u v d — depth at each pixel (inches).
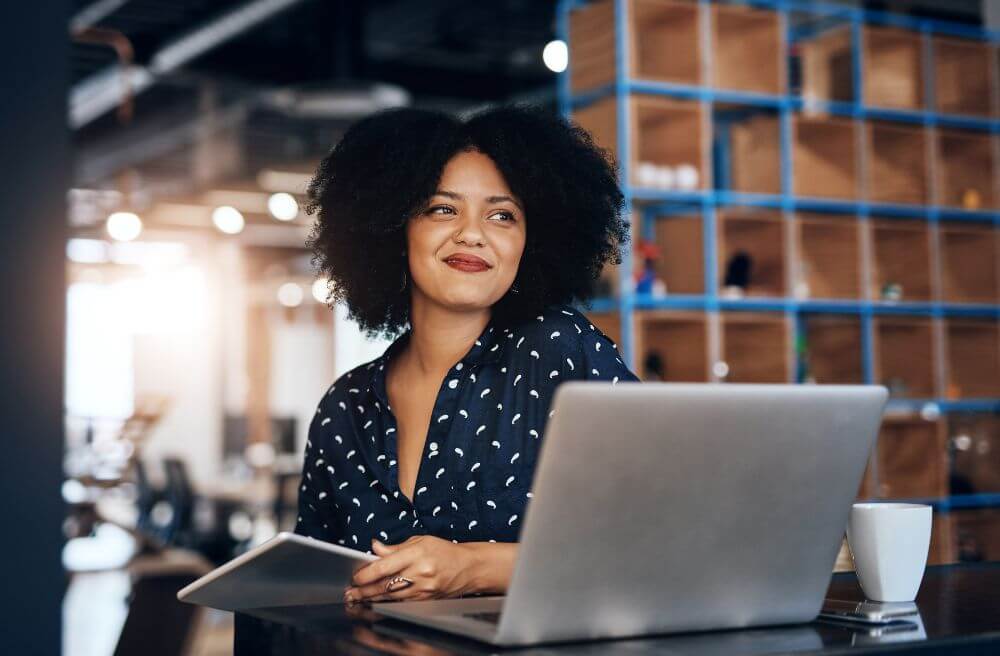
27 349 86.0
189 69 338.0
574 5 196.7
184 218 601.3
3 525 84.9
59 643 86.0
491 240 58.5
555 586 38.4
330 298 68.1
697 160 193.5
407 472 59.7
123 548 273.1
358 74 314.7
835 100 212.2
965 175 226.7
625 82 185.5
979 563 64.1
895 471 215.9
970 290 226.1
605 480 37.9
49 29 87.9
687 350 195.9
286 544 43.6
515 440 57.9
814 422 41.4
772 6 203.9
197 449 634.2
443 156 58.9
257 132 444.5
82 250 624.1
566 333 59.5
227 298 675.4
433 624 41.2
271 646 43.6
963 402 215.9
